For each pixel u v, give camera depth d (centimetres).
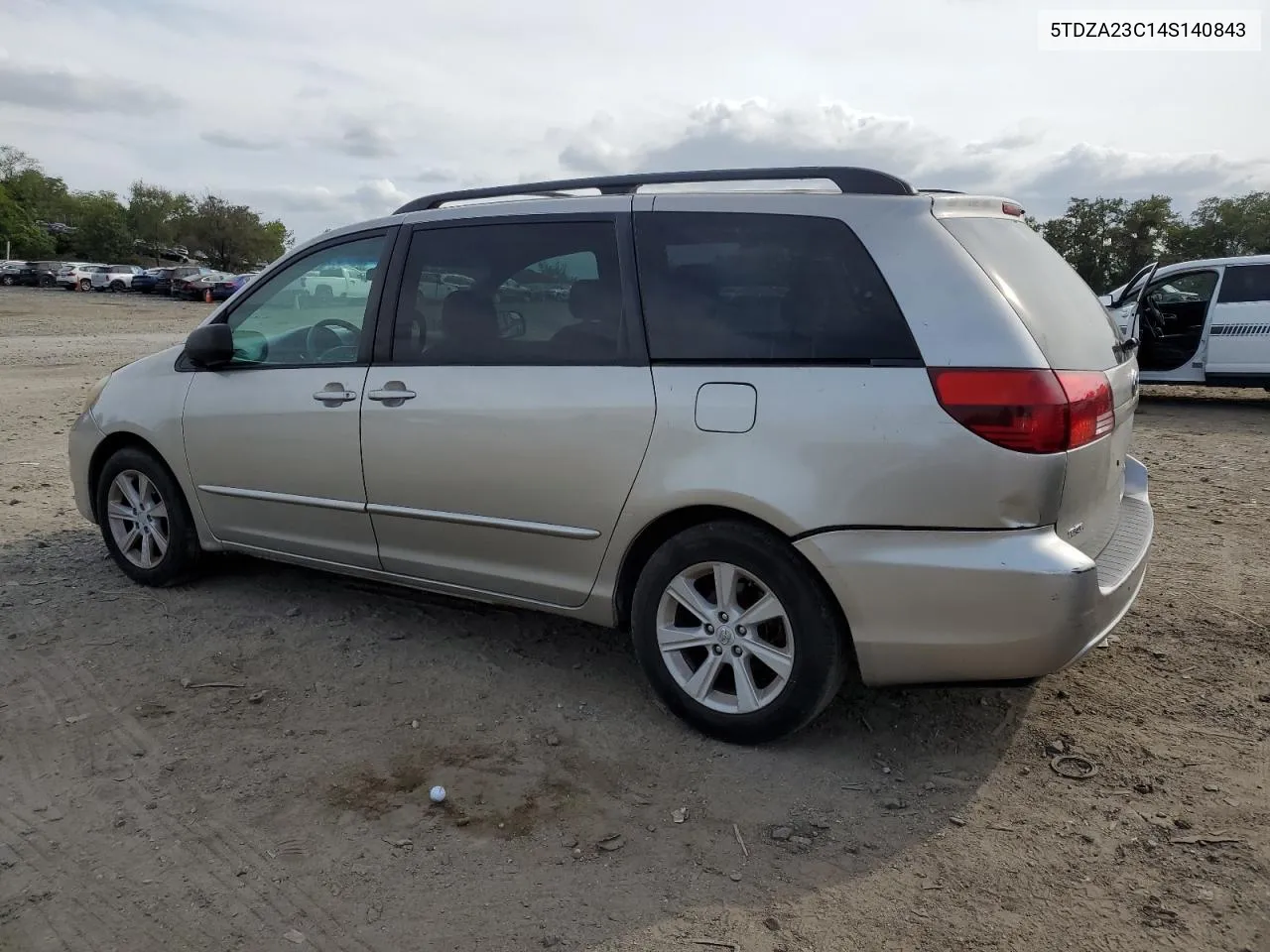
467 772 321
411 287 394
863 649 306
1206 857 274
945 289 297
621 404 334
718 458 317
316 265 428
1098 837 284
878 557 297
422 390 380
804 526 304
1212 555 542
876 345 300
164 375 472
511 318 367
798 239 319
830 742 339
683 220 338
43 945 243
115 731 347
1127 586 320
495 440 361
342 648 418
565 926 249
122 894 262
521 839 285
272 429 425
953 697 371
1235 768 319
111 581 500
